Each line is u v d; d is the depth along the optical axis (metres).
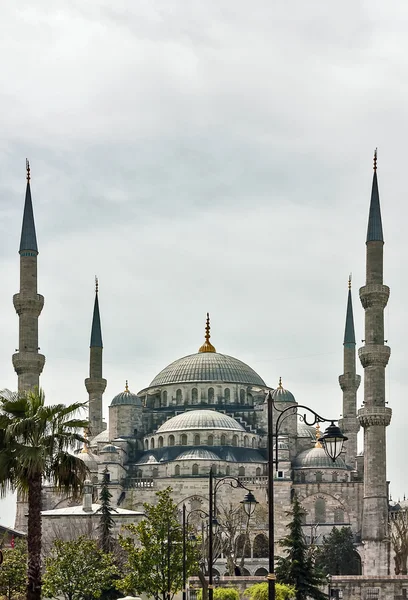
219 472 179.25
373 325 160.50
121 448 187.62
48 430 53.97
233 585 111.56
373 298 160.88
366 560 154.38
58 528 148.25
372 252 162.62
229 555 140.75
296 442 199.50
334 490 182.88
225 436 186.88
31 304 162.38
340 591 115.12
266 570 164.38
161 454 188.75
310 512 182.38
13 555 105.25
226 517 160.50
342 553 164.88
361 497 182.75
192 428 187.25
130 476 186.88
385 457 157.75
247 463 182.25
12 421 53.56
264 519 175.50
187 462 180.12
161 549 95.94
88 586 104.31
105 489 141.25
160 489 179.38
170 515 98.88
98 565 107.81
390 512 173.88
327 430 46.53
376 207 164.62
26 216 166.50
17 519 160.50
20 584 102.38
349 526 178.88
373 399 158.75
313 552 140.12
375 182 165.25
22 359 160.50
